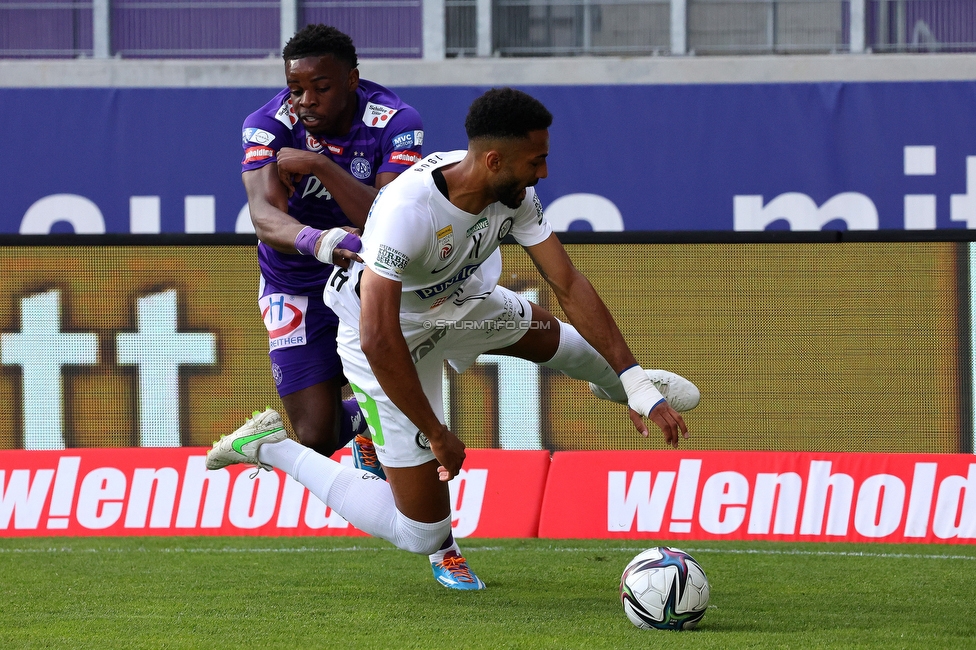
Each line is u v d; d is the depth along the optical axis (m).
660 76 36.19
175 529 18.36
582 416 18.25
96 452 18.48
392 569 15.36
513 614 12.06
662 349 17.98
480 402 18.34
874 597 13.30
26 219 34.97
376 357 10.45
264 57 38.47
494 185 10.62
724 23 37.81
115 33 38.47
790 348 17.80
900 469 17.64
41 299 18.33
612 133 34.59
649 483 18.06
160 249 18.28
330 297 12.61
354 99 13.71
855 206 33.94
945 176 33.62
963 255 17.47
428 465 12.11
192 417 18.38
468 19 38.09
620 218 34.44
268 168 13.32
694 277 17.91
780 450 17.94
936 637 10.77
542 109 10.34
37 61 37.09
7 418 18.47
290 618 11.88
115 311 18.31
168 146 35.03
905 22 36.84
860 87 34.06
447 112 34.97
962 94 33.69
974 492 17.42
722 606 12.67
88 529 18.38
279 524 18.38
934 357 17.56
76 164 35.03
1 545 17.61
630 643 10.43
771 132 34.25
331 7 38.47
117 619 11.89
